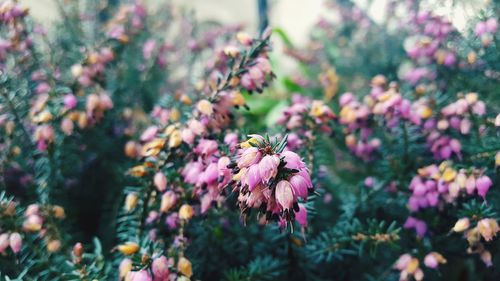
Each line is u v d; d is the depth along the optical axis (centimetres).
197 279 17
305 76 36
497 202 19
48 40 25
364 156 24
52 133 20
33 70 23
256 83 17
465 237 17
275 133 21
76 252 16
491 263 17
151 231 18
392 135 23
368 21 36
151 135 18
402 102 19
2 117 21
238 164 12
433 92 22
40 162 21
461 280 21
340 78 34
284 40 33
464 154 20
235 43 25
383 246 21
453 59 22
